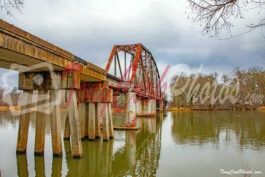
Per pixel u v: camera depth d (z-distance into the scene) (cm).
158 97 6938
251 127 3209
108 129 2272
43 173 1289
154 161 1545
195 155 1673
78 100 2230
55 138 1525
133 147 2023
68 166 1410
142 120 4819
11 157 1562
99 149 1939
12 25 1006
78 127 1553
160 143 2183
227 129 3055
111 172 1340
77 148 1537
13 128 3284
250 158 1573
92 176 1270
